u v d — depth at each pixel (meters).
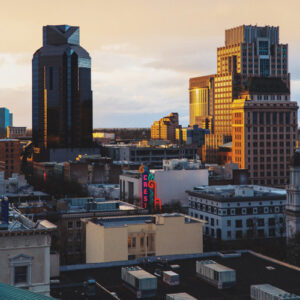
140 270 109.56
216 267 110.50
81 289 102.00
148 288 102.94
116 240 152.62
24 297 62.94
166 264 124.62
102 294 97.44
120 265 124.94
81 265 122.25
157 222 162.50
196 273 117.06
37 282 81.38
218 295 102.62
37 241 81.38
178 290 106.25
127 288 107.44
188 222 164.00
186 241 160.62
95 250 159.50
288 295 93.31
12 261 80.06
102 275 117.31
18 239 80.50
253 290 99.06
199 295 102.75
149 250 158.62
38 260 81.38
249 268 122.56
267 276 115.62
